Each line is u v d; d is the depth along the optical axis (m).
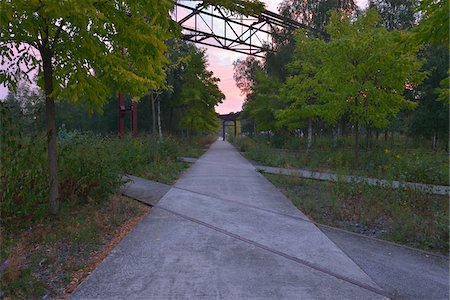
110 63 4.75
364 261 4.09
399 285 3.43
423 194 6.97
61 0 3.08
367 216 6.06
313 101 18.59
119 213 6.18
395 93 13.58
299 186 9.66
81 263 3.93
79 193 6.47
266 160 17.17
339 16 16.11
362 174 11.31
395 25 24.81
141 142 14.85
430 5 5.68
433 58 22.19
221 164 16.38
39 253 4.10
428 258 4.22
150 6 4.08
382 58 12.31
